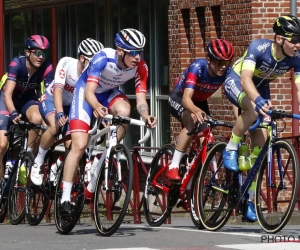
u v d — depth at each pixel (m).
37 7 31.31
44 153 13.91
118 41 11.30
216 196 11.85
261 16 18.69
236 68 11.48
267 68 11.09
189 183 12.67
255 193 11.12
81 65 13.31
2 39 20.75
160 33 23.03
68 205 11.77
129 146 24.94
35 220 14.19
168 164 13.14
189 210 12.79
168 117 22.81
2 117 15.13
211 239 10.80
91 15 27.42
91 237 11.45
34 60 14.19
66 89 13.69
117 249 9.79
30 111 14.84
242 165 11.23
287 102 18.86
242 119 11.06
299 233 11.57
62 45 29.97
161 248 9.84
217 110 20.14
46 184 13.83
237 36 19.28
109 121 11.70
